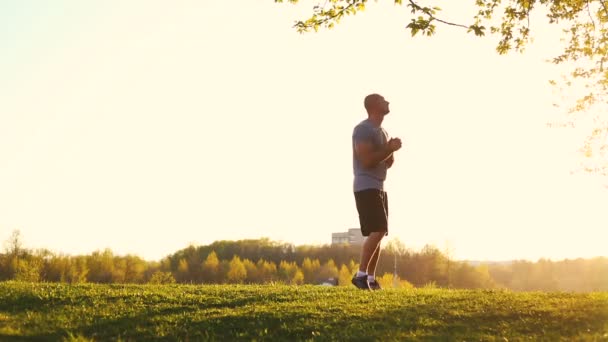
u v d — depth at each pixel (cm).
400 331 609
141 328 657
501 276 12300
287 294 888
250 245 13212
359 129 839
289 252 12962
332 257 12244
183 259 11694
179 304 803
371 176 842
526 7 1055
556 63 1305
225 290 952
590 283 11081
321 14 987
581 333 580
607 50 1251
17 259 7625
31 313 741
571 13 1139
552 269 11869
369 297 829
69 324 677
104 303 811
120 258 10756
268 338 612
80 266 9531
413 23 845
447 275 9481
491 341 569
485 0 1066
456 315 678
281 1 988
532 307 710
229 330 644
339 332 615
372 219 848
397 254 9894
